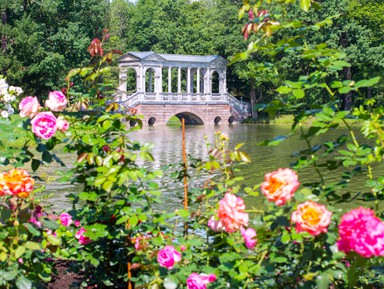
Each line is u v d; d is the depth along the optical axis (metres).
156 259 5.04
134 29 105.12
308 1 5.16
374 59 70.69
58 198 17.70
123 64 79.12
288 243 4.55
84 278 6.53
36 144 5.79
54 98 5.57
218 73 87.56
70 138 5.99
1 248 4.88
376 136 4.93
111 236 5.80
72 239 6.45
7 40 57.12
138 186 5.86
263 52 5.50
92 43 6.36
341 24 73.19
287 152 34.88
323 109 4.73
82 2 61.97
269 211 4.51
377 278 5.45
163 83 99.56
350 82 4.77
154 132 61.19
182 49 93.62
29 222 5.32
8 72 55.09
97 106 6.16
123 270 6.34
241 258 4.78
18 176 4.89
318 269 4.34
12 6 57.78
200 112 81.06
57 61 57.72
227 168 5.83
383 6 75.19
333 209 4.33
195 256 5.29
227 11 86.06
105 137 6.05
